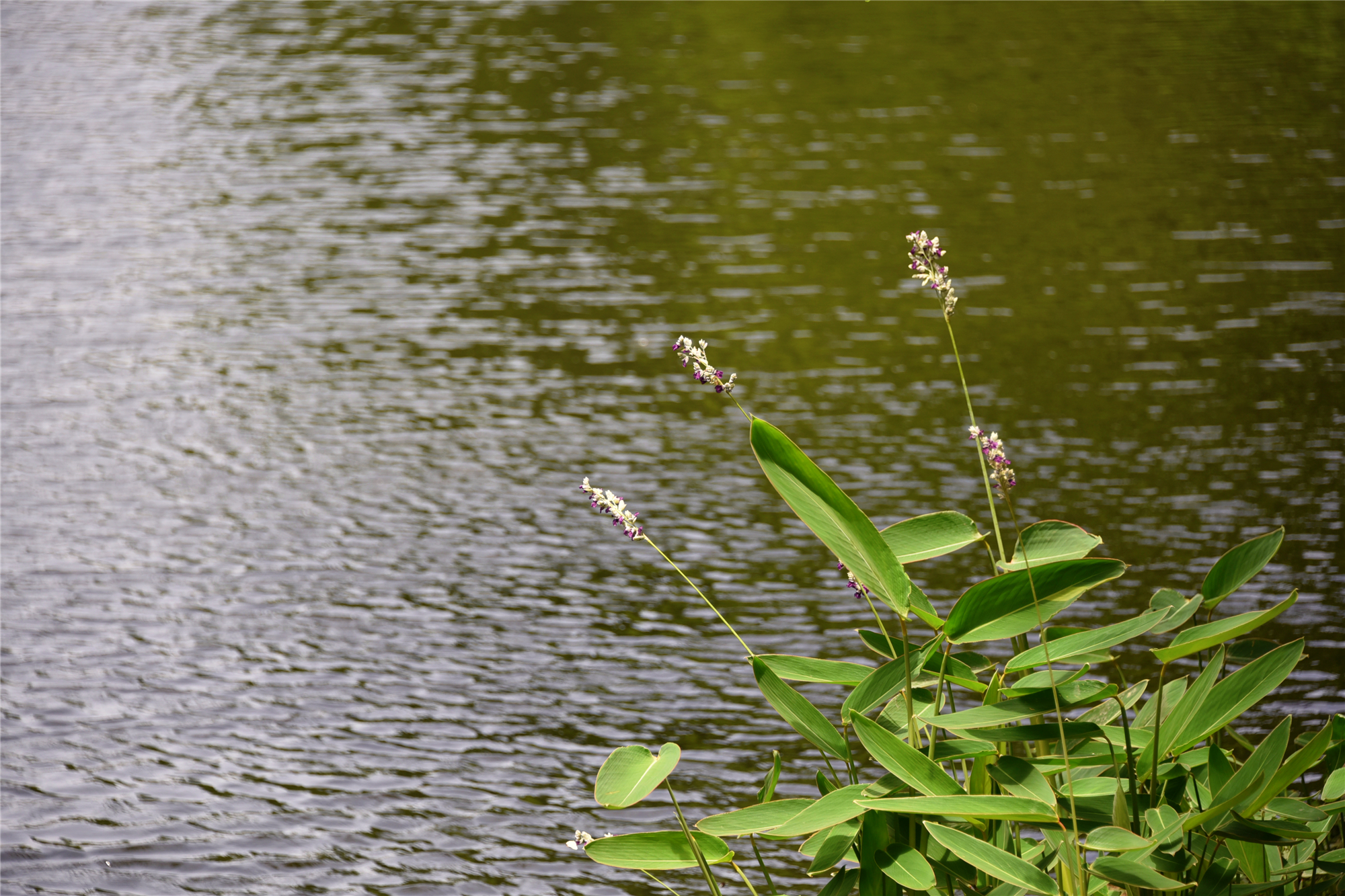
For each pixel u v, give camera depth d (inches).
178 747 236.4
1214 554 302.7
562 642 277.9
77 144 749.9
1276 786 98.2
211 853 204.4
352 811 217.0
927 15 1077.8
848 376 440.8
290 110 822.5
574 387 438.9
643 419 412.2
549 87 874.1
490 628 284.0
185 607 292.5
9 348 470.3
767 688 113.7
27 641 276.1
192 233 608.1
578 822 213.8
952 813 97.2
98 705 250.8
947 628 108.1
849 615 285.3
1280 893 109.3
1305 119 767.1
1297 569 293.0
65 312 508.4
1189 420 394.0
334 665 267.4
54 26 1061.1
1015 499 339.0
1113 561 101.6
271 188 674.8
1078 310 500.4
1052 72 891.4
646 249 583.5
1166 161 698.8
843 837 106.3
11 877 196.7
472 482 365.7
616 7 1131.3
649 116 805.2
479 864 201.9
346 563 316.5
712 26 1050.7
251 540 328.5
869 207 634.2
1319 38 961.5
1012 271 545.6
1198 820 99.3
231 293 532.4
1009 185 664.4
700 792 221.1
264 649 274.4
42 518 339.6
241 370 454.6
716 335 483.8
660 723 245.0
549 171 701.9
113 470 372.5
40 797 219.9
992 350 463.2
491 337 485.4
